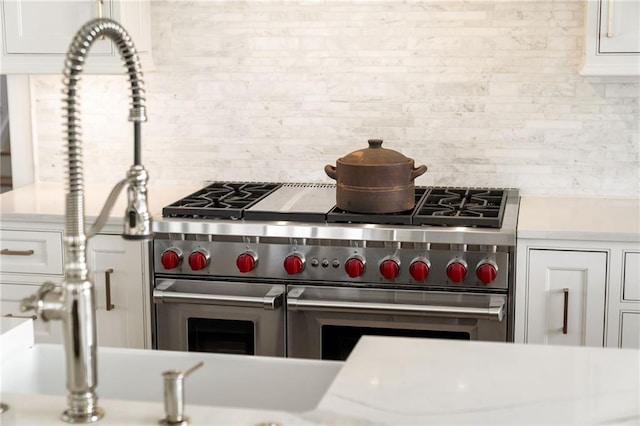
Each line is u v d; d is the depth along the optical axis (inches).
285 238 130.4
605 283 126.5
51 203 147.3
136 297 138.2
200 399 77.3
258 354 134.1
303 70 156.7
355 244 128.3
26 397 63.9
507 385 65.6
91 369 60.0
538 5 148.6
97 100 163.0
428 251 127.0
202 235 132.8
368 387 65.2
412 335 129.6
